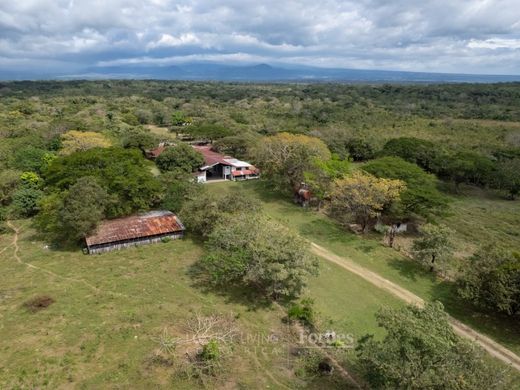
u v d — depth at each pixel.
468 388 16.95
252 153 63.34
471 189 69.81
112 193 42.53
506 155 75.12
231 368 22.80
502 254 31.83
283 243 31.66
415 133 102.06
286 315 28.81
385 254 41.31
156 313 28.06
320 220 49.44
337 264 38.53
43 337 25.05
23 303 29.09
